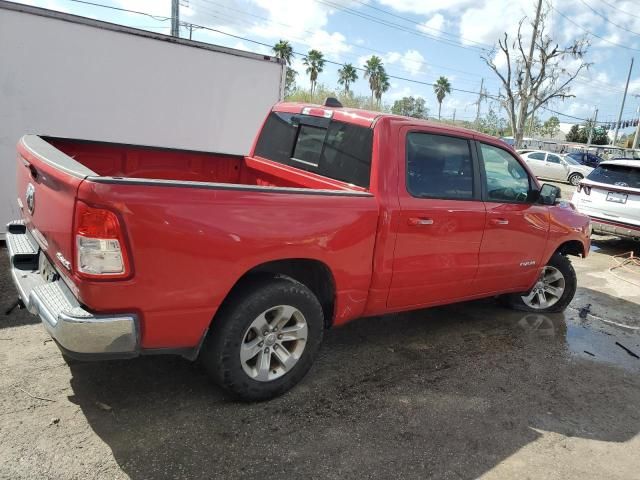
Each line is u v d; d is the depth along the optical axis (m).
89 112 6.39
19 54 5.81
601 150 44.38
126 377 3.40
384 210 3.48
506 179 4.50
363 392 3.51
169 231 2.54
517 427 3.29
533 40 27.92
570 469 2.93
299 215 3.04
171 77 6.91
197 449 2.76
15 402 3.01
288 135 4.49
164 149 4.63
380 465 2.78
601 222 9.20
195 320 2.74
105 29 6.29
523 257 4.76
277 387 3.24
